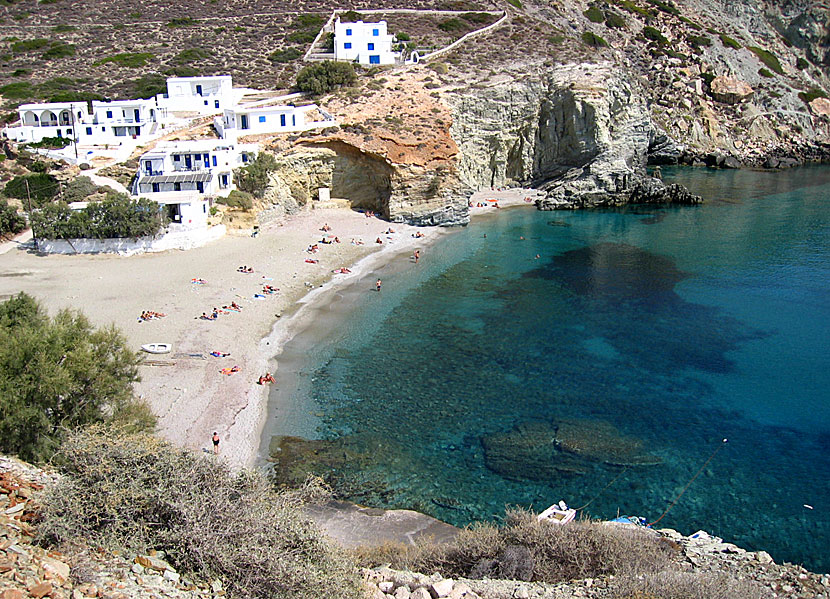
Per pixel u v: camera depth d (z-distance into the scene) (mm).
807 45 149750
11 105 88625
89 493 13297
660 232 72000
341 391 37219
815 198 86500
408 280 57000
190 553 13031
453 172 77312
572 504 27406
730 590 15250
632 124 93625
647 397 36219
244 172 69938
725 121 124125
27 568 10711
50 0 126375
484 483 28828
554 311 49438
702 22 147750
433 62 98312
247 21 120938
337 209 78312
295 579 13141
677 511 26938
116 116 80938
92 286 50344
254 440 31875
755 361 40438
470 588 15586
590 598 15008
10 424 20828
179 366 38438
